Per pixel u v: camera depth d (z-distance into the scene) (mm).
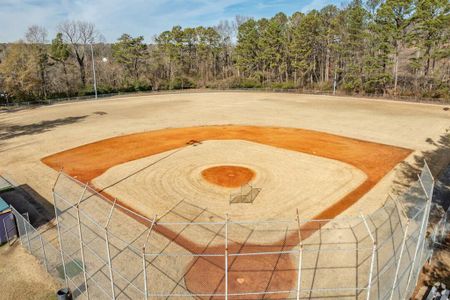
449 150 30000
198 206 19406
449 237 15352
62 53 84000
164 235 16188
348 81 78000
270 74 95562
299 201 19938
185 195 20969
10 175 24906
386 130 38000
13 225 16094
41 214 18562
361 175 24094
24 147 32656
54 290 12609
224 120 44719
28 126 42781
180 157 28750
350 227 16625
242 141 33812
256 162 27203
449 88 62188
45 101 65812
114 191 21672
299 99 65438
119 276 13016
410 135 35594
